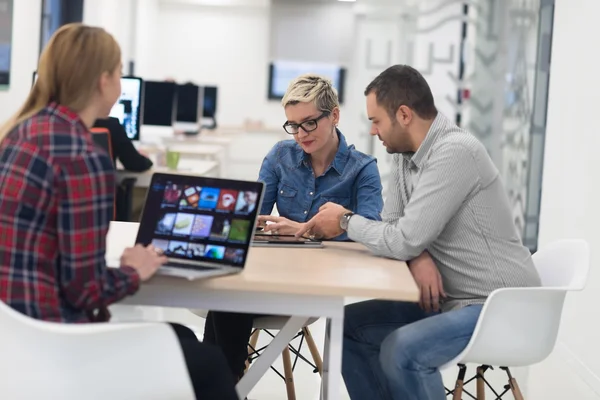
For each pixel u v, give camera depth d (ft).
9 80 26.17
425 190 9.08
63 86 7.12
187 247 8.07
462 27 33.19
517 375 15.37
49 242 6.89
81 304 6.99
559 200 17.75
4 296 6.73
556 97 18.53
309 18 50.67
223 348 10.41
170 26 51.70
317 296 7.94
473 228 9.31
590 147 15.53
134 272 7.33
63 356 6.53
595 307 14.66
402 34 34.19
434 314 10.10
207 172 20.68
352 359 10.18
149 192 8.38
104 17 37.93
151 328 6.61
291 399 11.67
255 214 7.90
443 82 33.30
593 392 14.33
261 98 52.01
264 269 8.17
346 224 9.56
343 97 50.44
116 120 18.38
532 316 8.78
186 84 33.78
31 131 6.91
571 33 17.47
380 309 10.29
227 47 51.67
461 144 9.13
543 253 10.23
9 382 6.68
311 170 11.32
